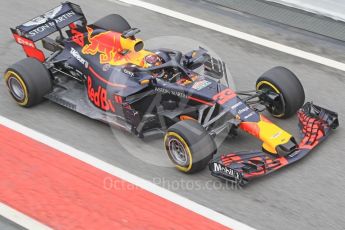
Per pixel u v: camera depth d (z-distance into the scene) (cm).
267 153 3064
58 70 3691
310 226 2798
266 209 2886
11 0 4816
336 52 4194
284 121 3459
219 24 4519
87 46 3575
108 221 2819
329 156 3228
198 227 2786
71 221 2823
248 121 3106
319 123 3247
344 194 2989
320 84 3891
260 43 4300
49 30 3697
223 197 2953
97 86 3425
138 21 4562
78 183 3050
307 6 4584
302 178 3075
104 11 4688
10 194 2981
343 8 4456
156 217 2842
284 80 3359
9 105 3644
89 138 3375
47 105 3650
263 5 4697
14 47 4225
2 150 3272
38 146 3309
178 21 4562
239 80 3903
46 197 2961
